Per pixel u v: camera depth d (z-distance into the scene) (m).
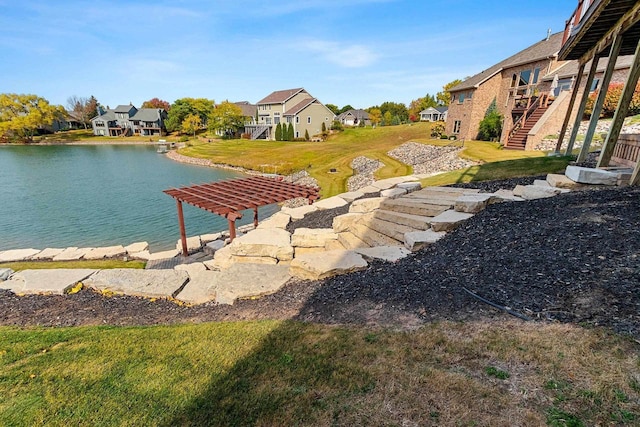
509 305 3.15
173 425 2.28
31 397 2.66
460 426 1.91
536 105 17.81
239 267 5.57
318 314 3.81
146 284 5.37
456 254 4.63
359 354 2.77
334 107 88.50
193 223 15.57
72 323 4.36
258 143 45.69
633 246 3.59
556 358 2.32
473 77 27.30
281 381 2.57
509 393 2.09
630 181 5.66
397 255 5.17
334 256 5.36
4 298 5.20
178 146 52.25
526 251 4.13
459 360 2.49
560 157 10.27
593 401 1.94
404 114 74.94
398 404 2.15
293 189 11.45
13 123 59.03
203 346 3.26
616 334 2.45
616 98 14.59
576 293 3.07
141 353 3.24
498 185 7.91
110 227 14.95
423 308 3.42
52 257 10.40
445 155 18.61
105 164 35.94
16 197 20.48
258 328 3.55
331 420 2.11
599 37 8.36
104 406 2.51
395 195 8.18
